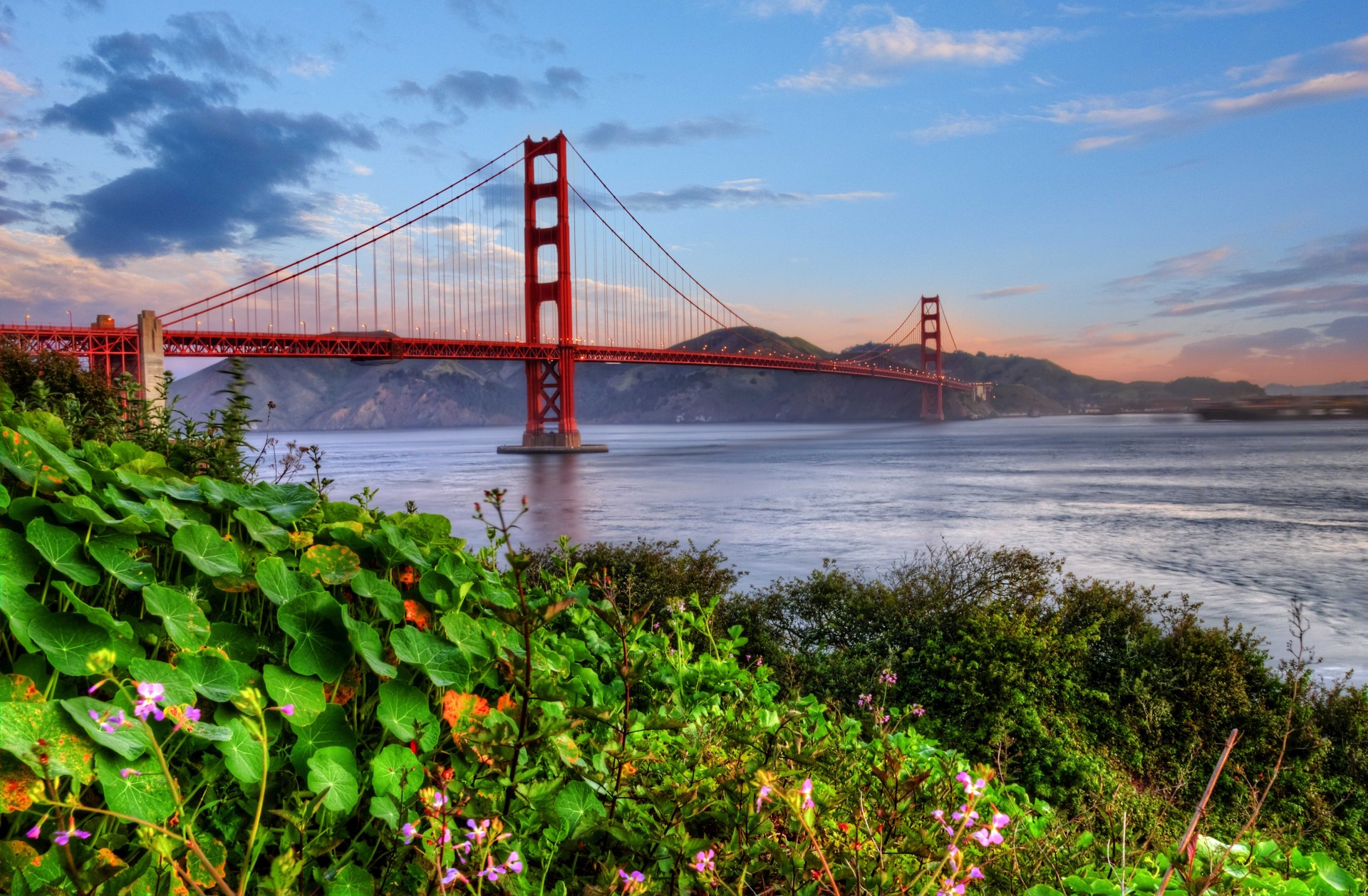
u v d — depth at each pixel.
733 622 7.46
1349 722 6.75
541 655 2.43
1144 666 7.12
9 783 1.26
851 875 1.70
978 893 2.07
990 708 6.00
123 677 1.56
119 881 1.29
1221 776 6.13
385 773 1.73
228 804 1.67
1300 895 2.02
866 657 6.77
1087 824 3.58
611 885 1.63
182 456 4.10
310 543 2.22
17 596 1.48
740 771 1.97
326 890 1.56
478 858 1.52
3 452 1.79
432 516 2.63
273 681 1.71
